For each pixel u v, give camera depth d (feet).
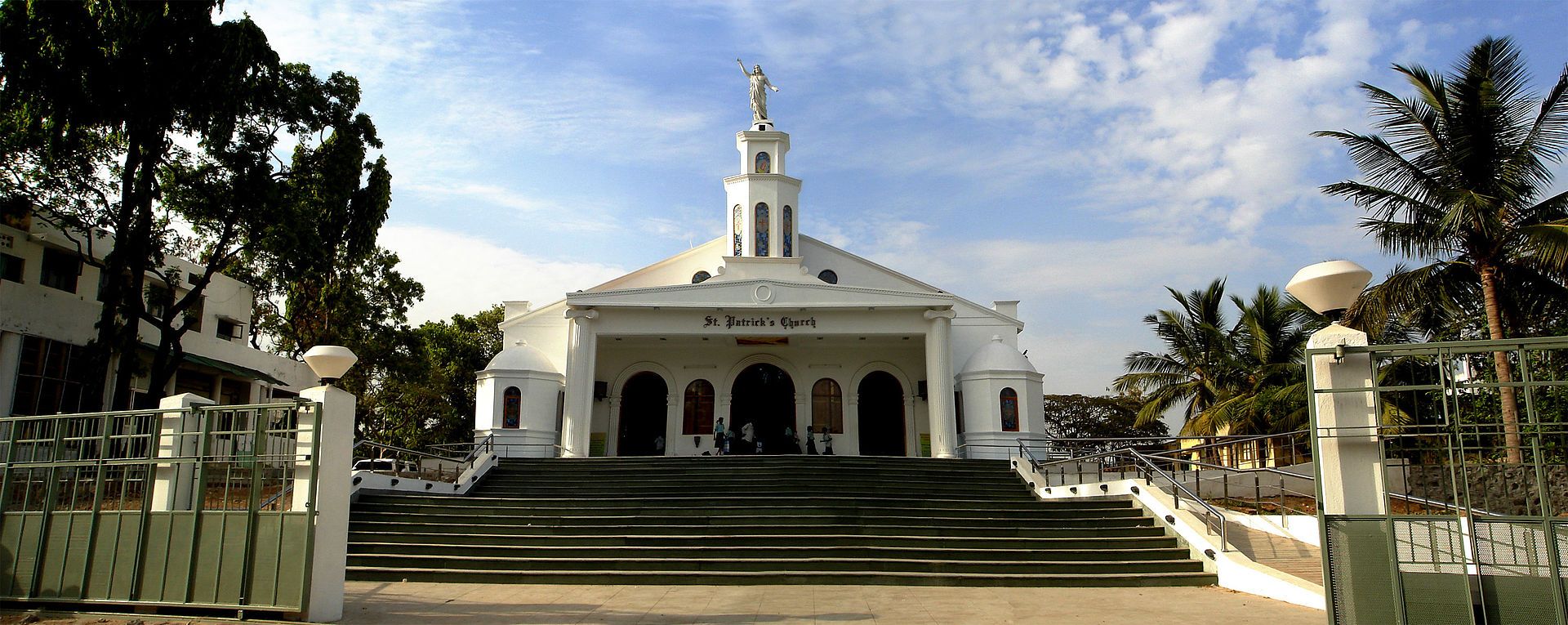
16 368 70.59
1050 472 74.95
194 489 34.63
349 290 106.22
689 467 70.13
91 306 78.64
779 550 47.09
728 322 86.28
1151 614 34.09
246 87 68.13
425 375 118.01
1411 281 65.92
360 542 48.29
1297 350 105.91
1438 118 64.03
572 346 84.64
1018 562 44.83
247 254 79.77
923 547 47.37
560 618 33.60
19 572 34.45
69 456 39.40
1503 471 24.38
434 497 57.26
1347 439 25.84
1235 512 53.62
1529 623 22.77
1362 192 65.62
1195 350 114.93
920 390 94.17
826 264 100.68
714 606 36.63
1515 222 63.05
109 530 33.60
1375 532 24.38
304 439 32.04
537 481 66.28
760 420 95.30
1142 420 117.50
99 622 31.12
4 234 71.05
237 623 30.45
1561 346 23.21
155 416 34.12
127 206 68.03
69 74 61.26
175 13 62.28
